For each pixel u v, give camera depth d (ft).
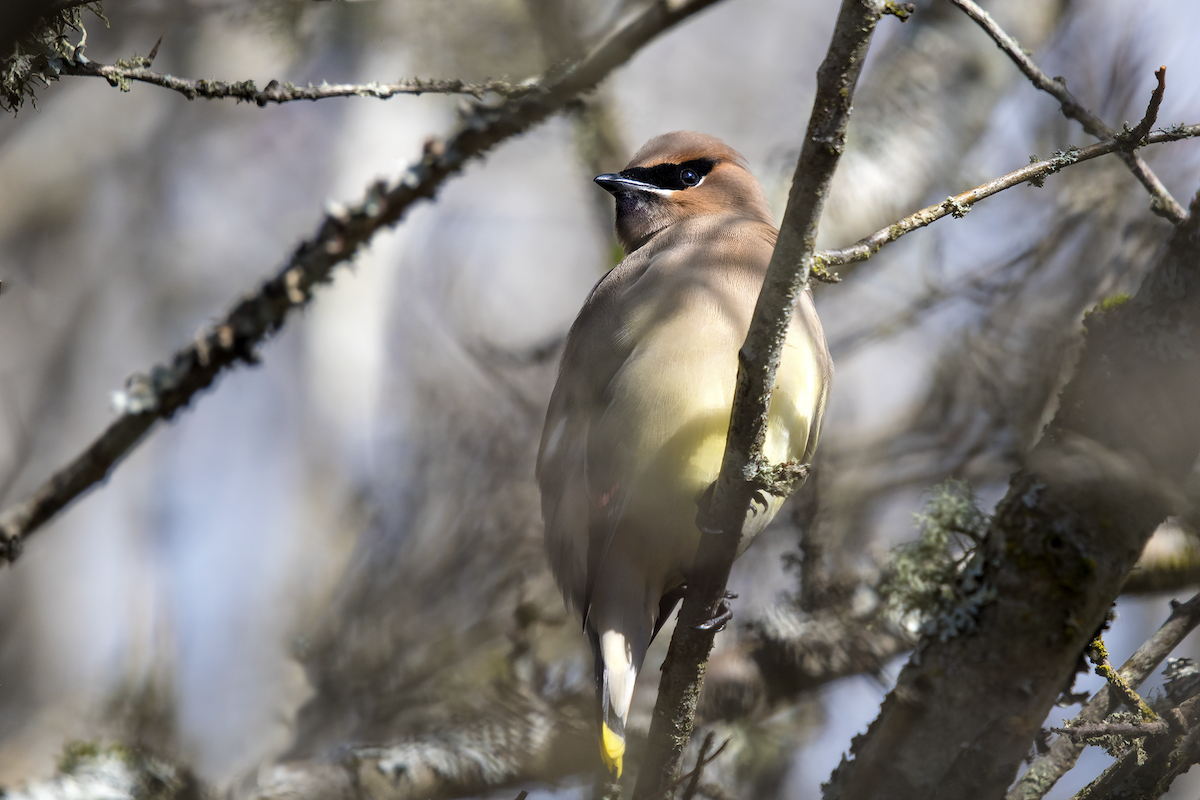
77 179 59.06
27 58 19.58
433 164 19.44
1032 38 45.06
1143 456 17.89
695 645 20.97
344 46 47.14
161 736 33.73
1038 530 17.93
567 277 59.77
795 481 20.02
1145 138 19.98
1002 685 17.46
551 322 57.82
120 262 59.47
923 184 44.96
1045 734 19.15
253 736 36.37
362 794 30.68
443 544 40.27
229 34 48.60
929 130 45.16
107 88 59.62
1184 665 20.21
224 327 18.60
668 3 19.45
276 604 48.39
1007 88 45.73
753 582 37.42
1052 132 43.37
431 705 33.45
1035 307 41.83
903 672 18.16
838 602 34.09
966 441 41.75
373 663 35.76
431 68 40.86
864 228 44.75
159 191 60.80
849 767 18.71
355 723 33.94
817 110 17.10
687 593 21.08
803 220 17.70
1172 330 17.92
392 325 54.75
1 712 45.11
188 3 35.45
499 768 31.45
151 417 18.11
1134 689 19.49
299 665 36.04
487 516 41.04
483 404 44.68
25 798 28.02
